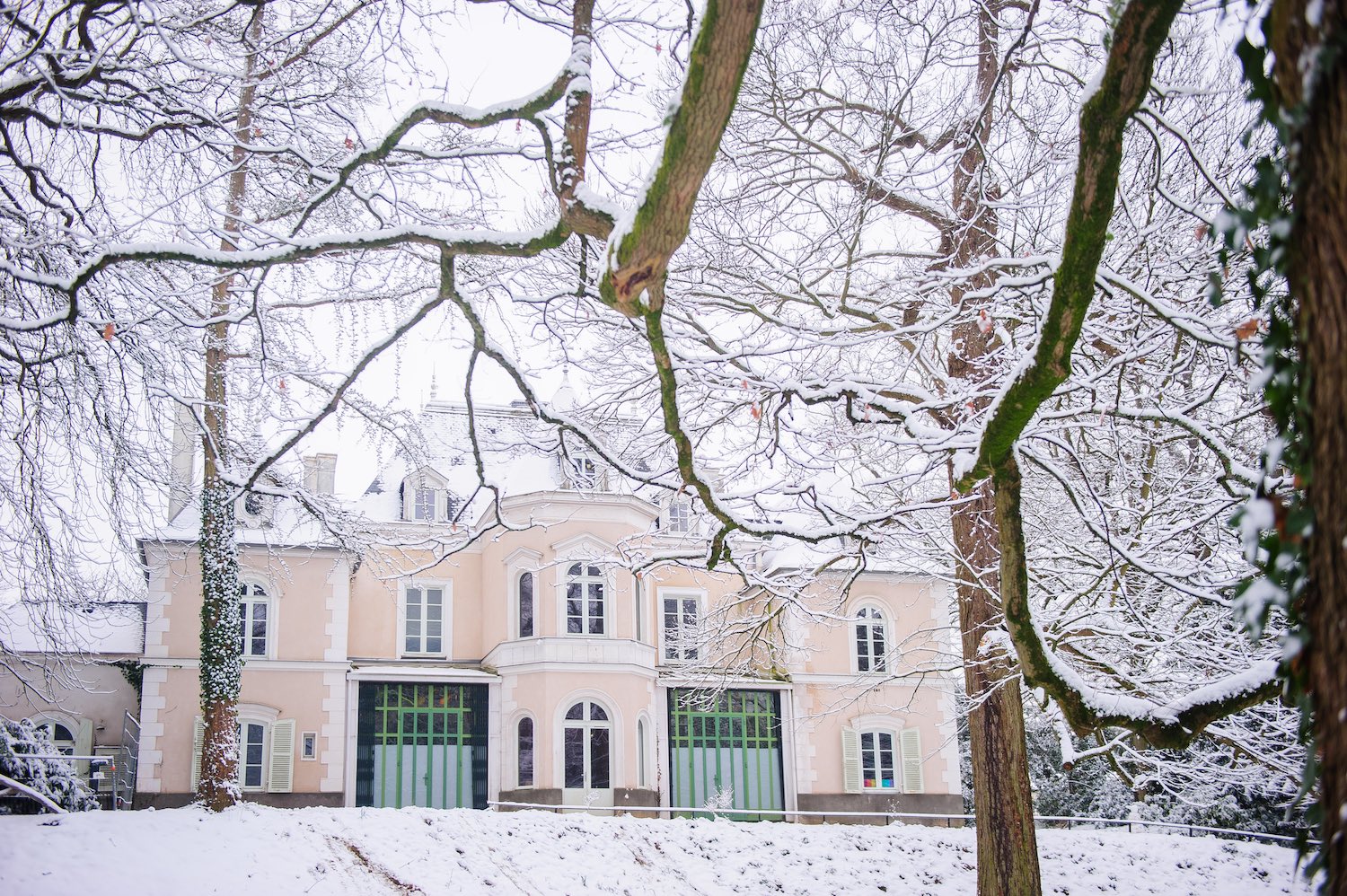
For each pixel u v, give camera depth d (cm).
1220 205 1190
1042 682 813
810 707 3188
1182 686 1463
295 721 2812
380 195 949
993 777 1522
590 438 1002
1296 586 373
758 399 1321
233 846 1591
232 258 815
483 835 1853
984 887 1508
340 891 1538
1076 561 1611
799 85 1559
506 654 3008
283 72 1389
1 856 1422
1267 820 2459
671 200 613
